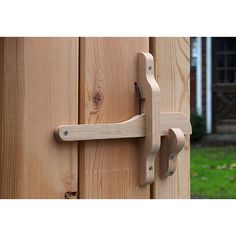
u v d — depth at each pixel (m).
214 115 7.72
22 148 1.10
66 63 1.15
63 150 1.15
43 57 1.12
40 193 1.12
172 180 1.31
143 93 1.22
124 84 1.22
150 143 1.21
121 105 1.22
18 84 1.09
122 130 1.19
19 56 1.09
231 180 4.74
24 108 1.10
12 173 1.09
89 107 1.17
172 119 1.27
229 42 7.75
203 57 7.74
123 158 1.22
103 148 1.20
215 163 5.69
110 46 1.20
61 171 1.15
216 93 7.72
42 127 1.12
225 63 7.78
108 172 1.20
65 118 1.15
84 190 1.17
